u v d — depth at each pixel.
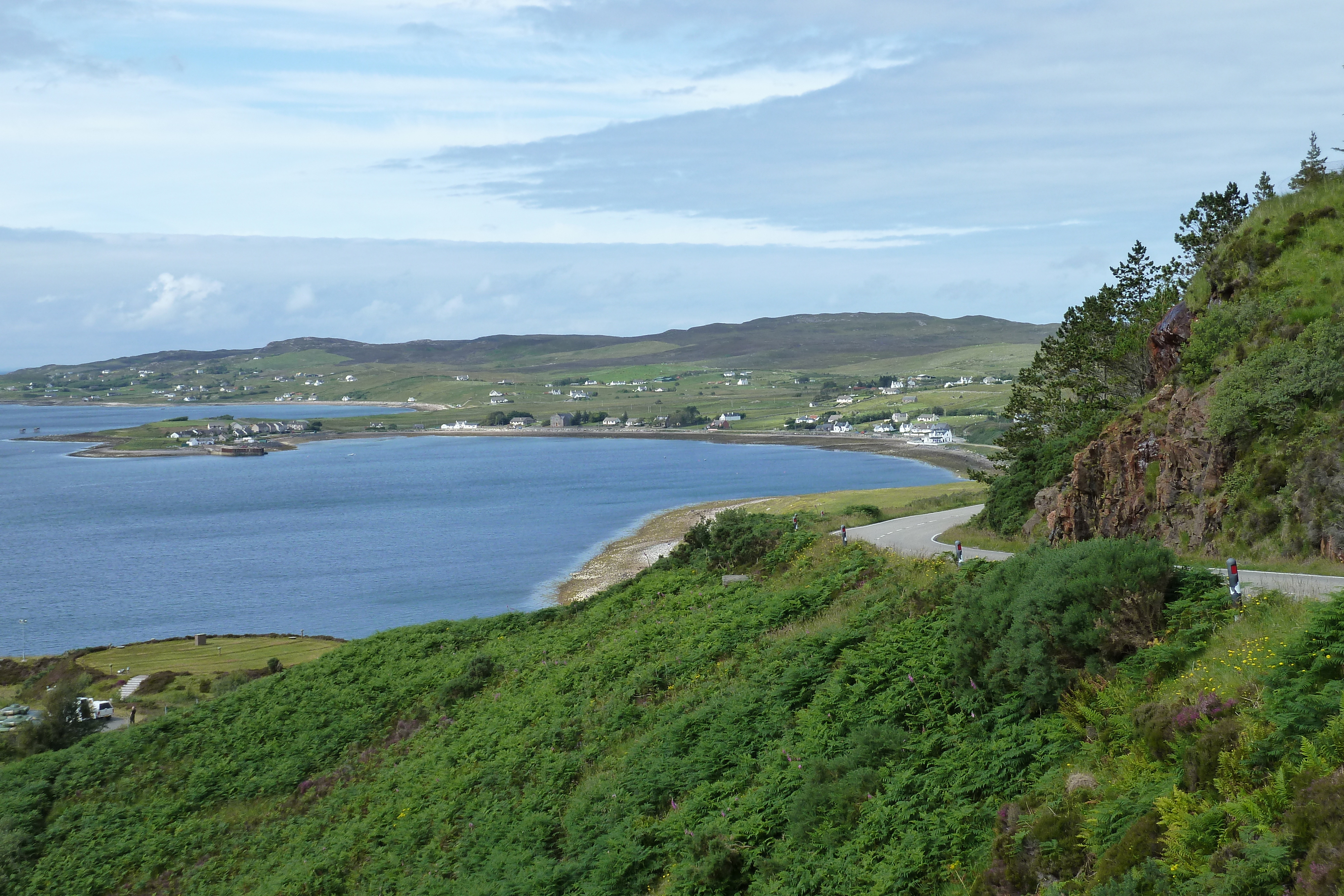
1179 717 10.59
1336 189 26.03
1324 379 21.95
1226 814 8.62
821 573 31.22
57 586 118.25
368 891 21.23
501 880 17.97
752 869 13.95
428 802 24.66
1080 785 10.84
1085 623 13.73
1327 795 7.80
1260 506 22.17
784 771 15.98
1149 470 26.59
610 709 25.23
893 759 14.41
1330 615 10.27
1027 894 10.01
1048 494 33.78
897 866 11.56
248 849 27.34
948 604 19.36
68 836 31.39
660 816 17.88
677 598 35.31
